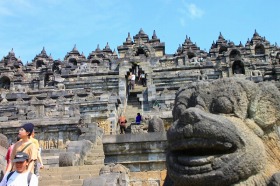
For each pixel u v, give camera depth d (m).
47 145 28.16
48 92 43.78
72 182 14.52
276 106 5.89
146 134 11.99
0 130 29.33
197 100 6.04
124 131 26.81
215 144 5.31
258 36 67.62
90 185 10.20
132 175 11.68
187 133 5.41
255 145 5.45
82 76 48.91
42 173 15.67
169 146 5.77
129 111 38.22
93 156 20.53
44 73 59.41
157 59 50.38
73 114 32.03
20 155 7.73
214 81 6.14
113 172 11.09
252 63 48.94
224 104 5.82
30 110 33.28
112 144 12.00
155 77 46.25
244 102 5.85
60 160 17.56
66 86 47.38
